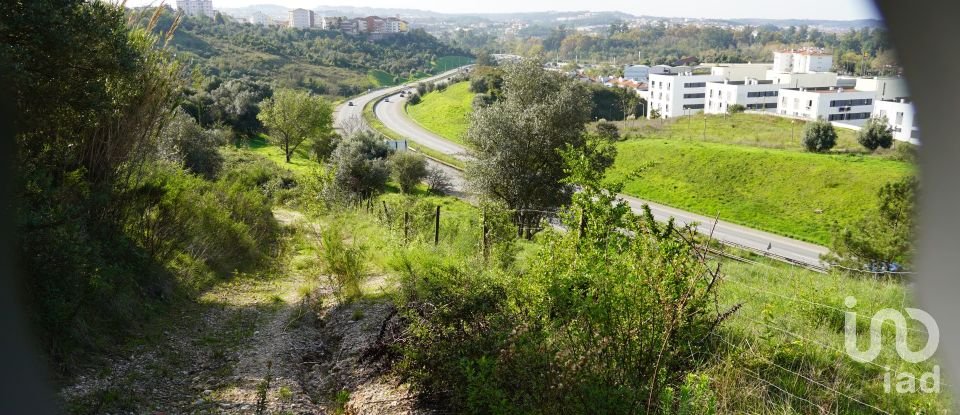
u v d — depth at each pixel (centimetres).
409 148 5409
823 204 3606
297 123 4700
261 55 9212
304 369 679
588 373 435
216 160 2564
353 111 7719
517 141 2022
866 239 1439
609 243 559
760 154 4247
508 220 1102
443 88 8988
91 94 722
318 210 1850
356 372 637
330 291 985
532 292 549
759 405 475
